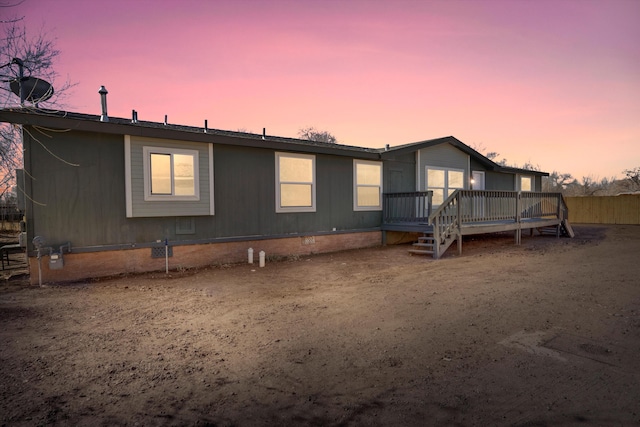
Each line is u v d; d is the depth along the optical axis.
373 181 13.33
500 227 12.62
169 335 4.46
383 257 10.88
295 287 7.09
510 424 2.49
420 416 2.62
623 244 13.12
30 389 3.09
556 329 4.46
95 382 3.22
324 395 2.97
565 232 16.61
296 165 11.25
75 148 7.73
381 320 4.96
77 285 7.29
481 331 4.44
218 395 2.98
